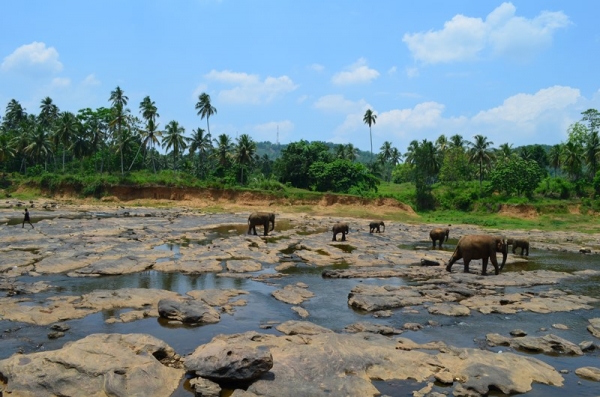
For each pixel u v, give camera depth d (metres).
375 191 79.31
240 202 68.12
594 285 20.08
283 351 10.55
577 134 83.88
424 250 30.55
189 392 8.88
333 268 22.78
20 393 8.32
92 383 8.55
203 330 12.70
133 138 85.25
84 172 81.88
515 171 71.06
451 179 82.62
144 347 10.26
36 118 99.69
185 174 79.56
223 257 24.31
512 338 12.48
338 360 10.03
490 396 9.11
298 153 84.06
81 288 17.30
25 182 73.25
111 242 28.20
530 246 35.66
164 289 17.33
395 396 8.88
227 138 82.25
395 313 14.94
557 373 10.09
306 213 63.25
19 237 29.64
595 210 63.78
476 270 22.73
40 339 11.66
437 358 10.63
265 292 17.44
